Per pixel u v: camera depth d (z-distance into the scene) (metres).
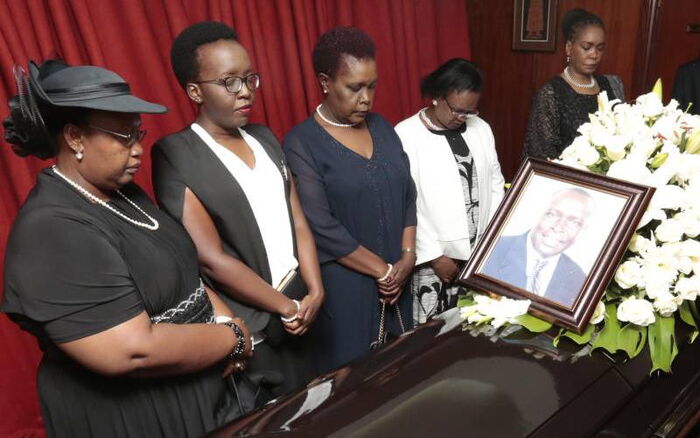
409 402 0.72
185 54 1.29
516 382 0.76
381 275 1.66
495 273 0.98
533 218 0.98
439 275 1.96
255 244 1.37
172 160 1.31
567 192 0.97
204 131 1.35
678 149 0.99
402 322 1.87
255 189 1.37
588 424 0.71
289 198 1.49
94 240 0.94
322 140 1.62
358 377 0.80
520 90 3.05
